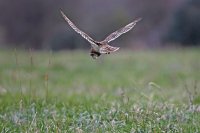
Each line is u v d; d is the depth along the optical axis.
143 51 33.47
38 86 18.58
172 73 22.38
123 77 21.61
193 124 10.56
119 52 31.98
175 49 36.09
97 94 15.78
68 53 31.86
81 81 20.61
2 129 10.42
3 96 14.67
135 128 10.27
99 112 11.59
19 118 11.22
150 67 24.59
